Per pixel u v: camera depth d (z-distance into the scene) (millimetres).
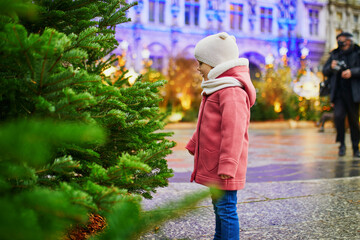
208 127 1678
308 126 15094
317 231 1931
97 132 534
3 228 455
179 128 12406
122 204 606
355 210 2328
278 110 17203
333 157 5457
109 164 1451
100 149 1414
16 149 519
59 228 601
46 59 885
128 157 985
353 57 4926
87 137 532
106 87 1102
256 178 3719
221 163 1523
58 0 1274
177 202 615
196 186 3002
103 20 1611
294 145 7660
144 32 23766
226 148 1532
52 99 992
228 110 1591
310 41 28094
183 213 636
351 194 2775
